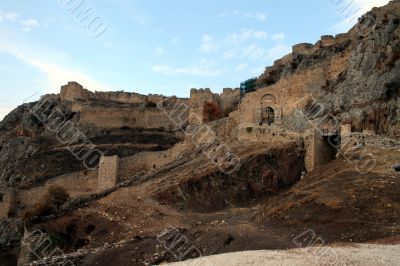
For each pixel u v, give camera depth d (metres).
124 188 69.38
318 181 49.47
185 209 58.03
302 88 76.12
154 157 81.12
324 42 92.19
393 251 30.38
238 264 29.92
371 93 64.62
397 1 74.75
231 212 53.38
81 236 56.72
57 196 71.06
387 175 46.31
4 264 69.88
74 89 134.62
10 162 111.06
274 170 60.50
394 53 65.50
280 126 73.25
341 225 37.59
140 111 122.81
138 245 45.69
